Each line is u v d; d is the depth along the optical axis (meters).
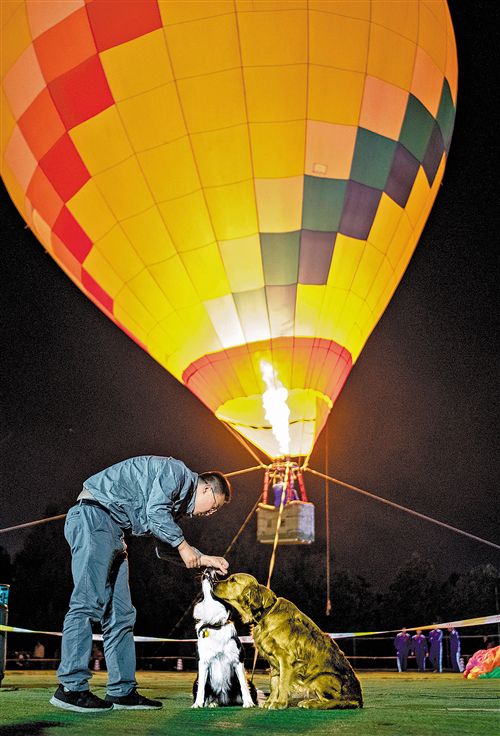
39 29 12.57
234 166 12.60
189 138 12.48
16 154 13.70
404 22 13.05
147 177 12.73
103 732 3.40
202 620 5.03
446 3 14.57
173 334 13.91
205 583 5.07
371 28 12.66
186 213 12.84
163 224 12.95
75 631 4.44
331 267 13.27
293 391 13.63
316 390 13.81
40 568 38.22
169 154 12.57
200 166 12.59
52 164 13.15
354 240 13.27
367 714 4.29
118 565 4.84
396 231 13.86
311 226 12.97
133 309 14.05
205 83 12.30
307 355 13.55
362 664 26.44
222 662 4.95
